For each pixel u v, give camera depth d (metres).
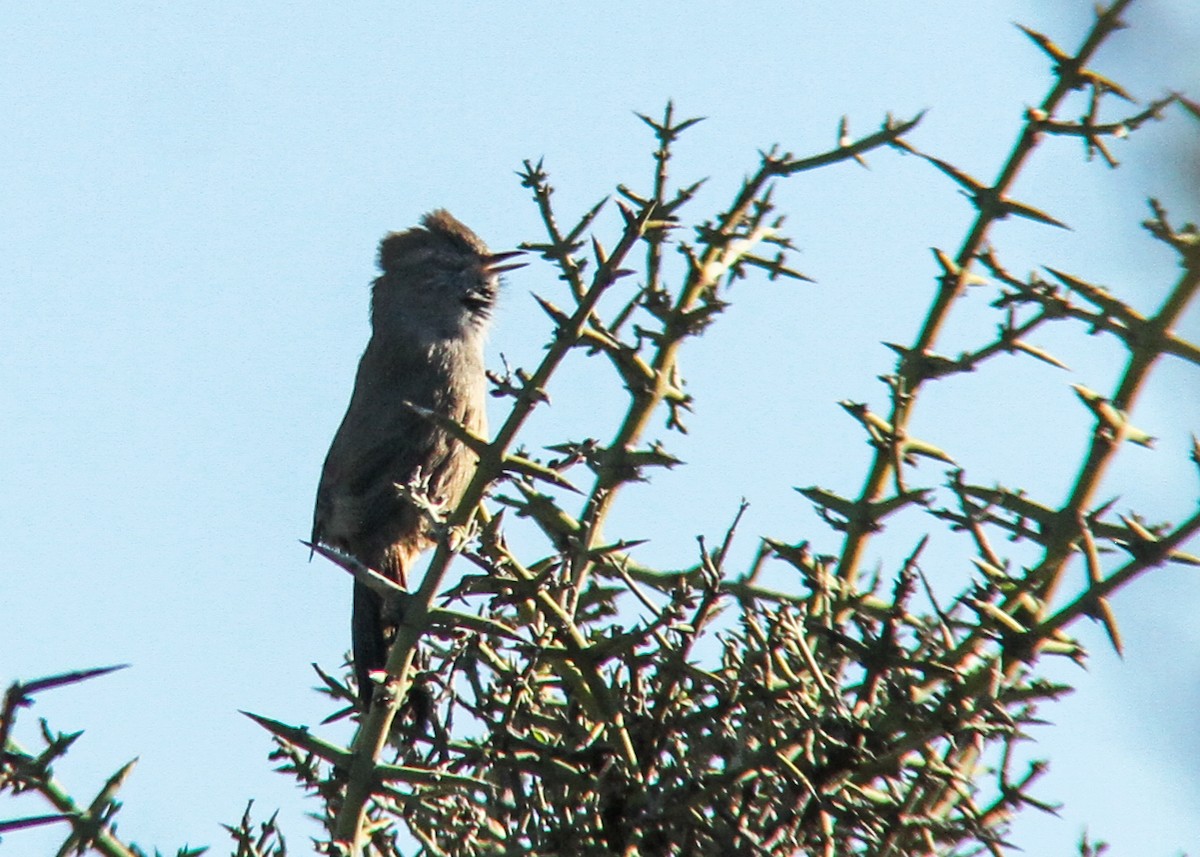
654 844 5.05
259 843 5.33
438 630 5.27
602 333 5.82
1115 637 5.08
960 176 5.94
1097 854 5.04
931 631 5.34
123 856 4.60
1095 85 5.79
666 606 5.20
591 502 5.80
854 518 5.79
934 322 5.89
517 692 5.32
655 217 5.25
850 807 4.92
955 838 5.01
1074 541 5.30
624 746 5.19
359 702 5.78
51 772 4.68
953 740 5.01
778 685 5.12
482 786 5.10
